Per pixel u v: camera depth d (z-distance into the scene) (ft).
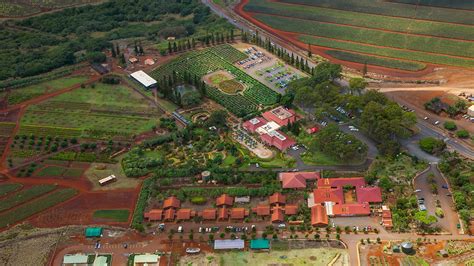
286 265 634.43
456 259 634.84
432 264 629.51
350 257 643.45
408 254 644.69
